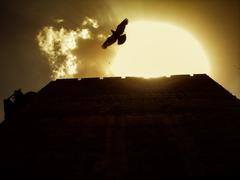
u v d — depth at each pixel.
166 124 10.27
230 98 12.14
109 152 8.93
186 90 13.01
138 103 11.91
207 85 13.44
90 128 10.22
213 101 11.85
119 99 12.37
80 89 13.66
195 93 12.66
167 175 8.01
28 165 8.64
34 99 12.88
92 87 13.80
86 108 11.68
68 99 12.64
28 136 10.01
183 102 11.84
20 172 8.40
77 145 9.33
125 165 8.38
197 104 11.62
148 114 10.98
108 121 10.60
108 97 12.62
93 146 9.23
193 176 7.96
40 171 8.38
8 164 8.72
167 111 11.13
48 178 8.12
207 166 8.28
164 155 8.73
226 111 11.02
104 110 11.44
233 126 10.06
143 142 9.31
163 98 12.28
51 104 12.27
